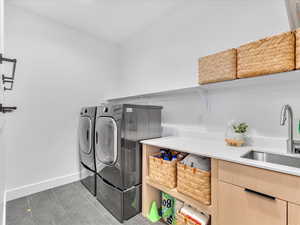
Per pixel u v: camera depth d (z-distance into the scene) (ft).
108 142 6.16
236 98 5.66
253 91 5.28
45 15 7.83
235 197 3.56
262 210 3.16
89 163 7.50
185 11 7.22
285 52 3.65
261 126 5.11
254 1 5.29
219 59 4.92
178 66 7.53
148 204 5.90
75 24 8.64
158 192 6.20
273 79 4.47
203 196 4.16
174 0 7.04
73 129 8.79
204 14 6.57
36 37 7.63
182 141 5.95
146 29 9.11
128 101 10.25
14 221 5.44
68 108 8.64
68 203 6.57
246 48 4.34
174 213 5.32
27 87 7.32
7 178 6.77
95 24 8.68
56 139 8.16
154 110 6.85
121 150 5.55
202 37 6.64
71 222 5.44
